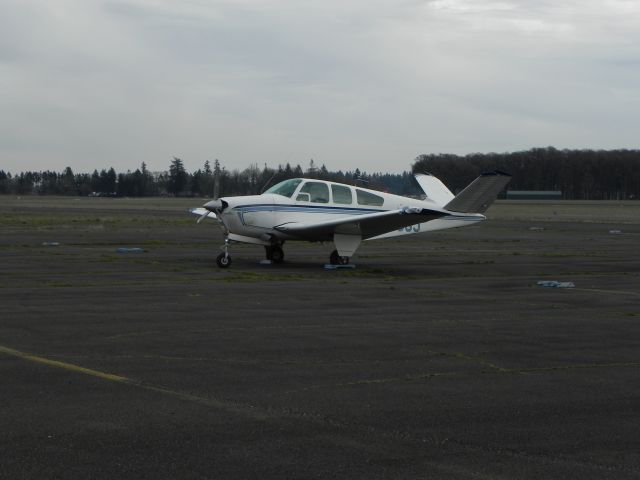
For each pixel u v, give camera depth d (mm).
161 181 188625
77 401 6766
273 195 20562
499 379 7910
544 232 41625
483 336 10344
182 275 17516
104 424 6125
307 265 20719
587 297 14656
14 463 5242
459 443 5844
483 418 6512
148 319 11195
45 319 11047
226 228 20016
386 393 7270
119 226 41344
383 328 10828
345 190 21141
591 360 8914
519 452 5668
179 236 33062
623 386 7699
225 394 7117
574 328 11102
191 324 10844
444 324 11289
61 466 5199
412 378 7887
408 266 21141
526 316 12180
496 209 91125
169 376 7758
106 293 14102
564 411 6777
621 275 19203
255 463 5328
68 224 42562
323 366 8359
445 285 16453
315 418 6418
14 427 6004
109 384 7383
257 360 8586
